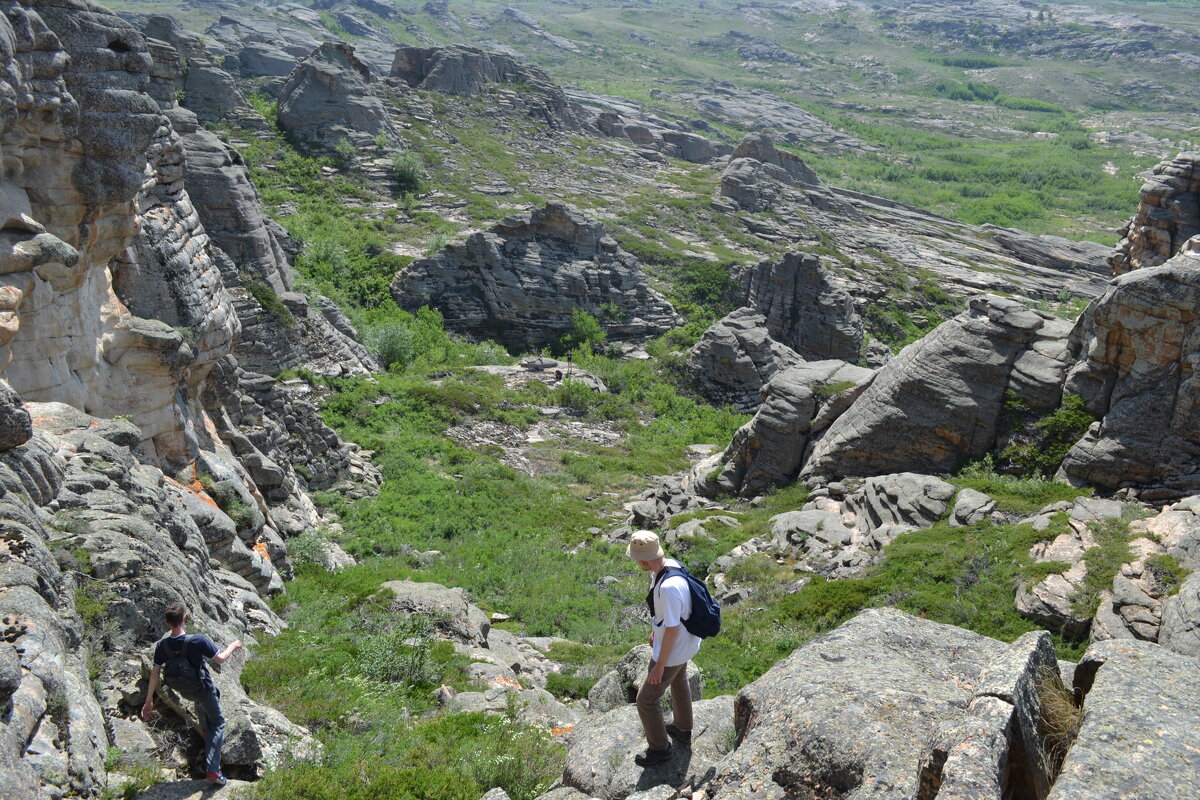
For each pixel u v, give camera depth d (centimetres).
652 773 776
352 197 8688
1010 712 557
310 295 5347
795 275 7100
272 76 12506
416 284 6762
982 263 10525
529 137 11994
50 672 800
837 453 3062
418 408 4769
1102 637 1830
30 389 1648
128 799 793
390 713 1234
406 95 11488
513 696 1410
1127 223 4200
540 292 6831
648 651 1101
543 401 5366
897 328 8269
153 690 862
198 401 2439
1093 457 2534
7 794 632
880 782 571
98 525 1198
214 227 4647
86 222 1792
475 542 3145
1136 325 2502
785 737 652
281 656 1401
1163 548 2006
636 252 8650
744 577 2516
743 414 5838
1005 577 2120
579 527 3438
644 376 6159
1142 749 515
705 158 14150
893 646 786
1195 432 2420
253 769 920
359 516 3256
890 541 2467
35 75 1606
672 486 3666
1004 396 2828
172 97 2377
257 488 2627
